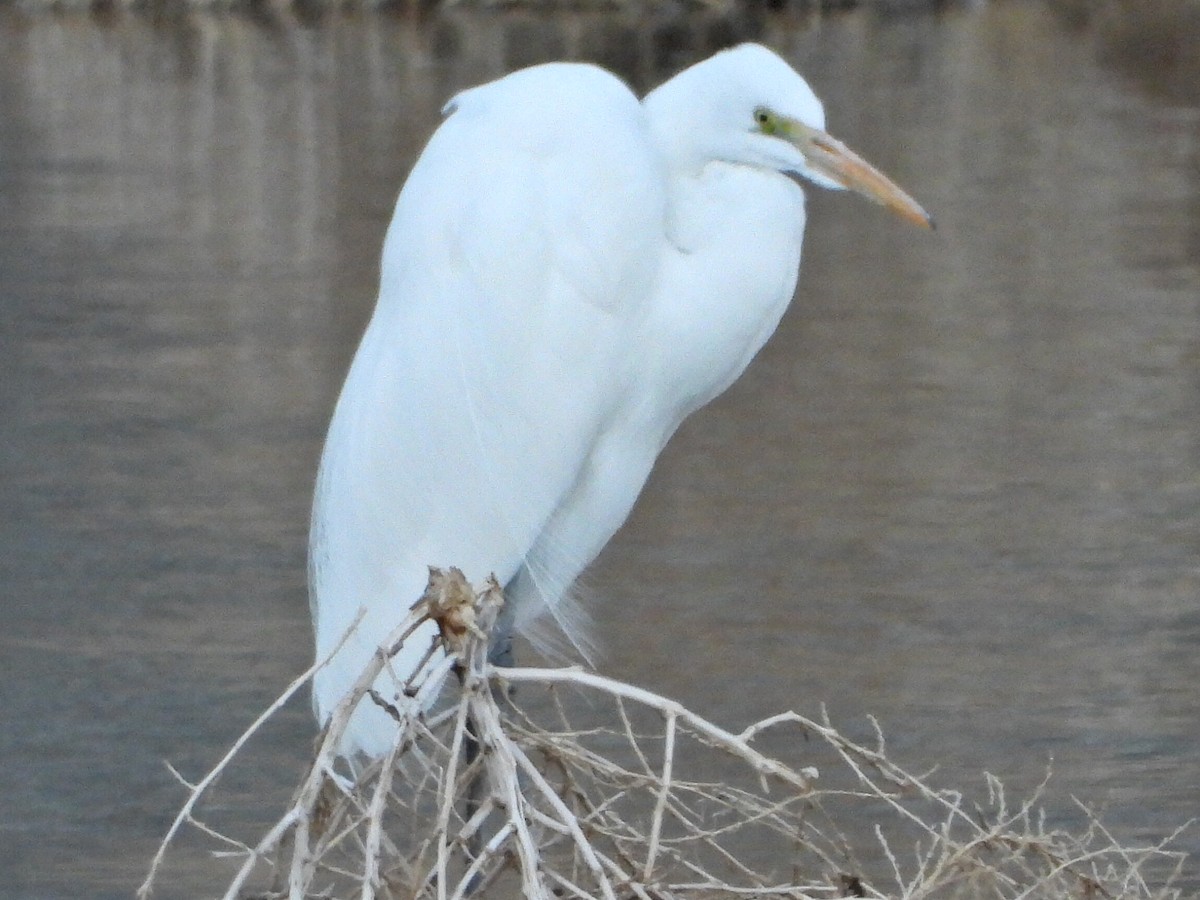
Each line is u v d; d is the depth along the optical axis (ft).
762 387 52.54
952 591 38.58
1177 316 59.26
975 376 53.31
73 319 58.65
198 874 28.60
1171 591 38.52
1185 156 84.02
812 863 27.78
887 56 111.65
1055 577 39.19
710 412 50.52
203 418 49.65
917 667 34.99
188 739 32.73
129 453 46.98
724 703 33.37
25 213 72.43
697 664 34.99
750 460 46.70
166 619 37.40
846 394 51.83
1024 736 32.17
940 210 74.33
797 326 58.70
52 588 38.93
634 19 123.44
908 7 132.36
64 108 94.43
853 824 29.30
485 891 20.48
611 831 19.53
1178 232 70.38
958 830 28.89
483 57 108.06
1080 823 29.22
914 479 45.29
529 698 34.01
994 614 37.35
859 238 70.90
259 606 38.06
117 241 68.39
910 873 27.53
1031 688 33.99
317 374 53.47
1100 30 124.06
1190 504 43.34
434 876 18.90
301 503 43.73
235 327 57.98
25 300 60.59
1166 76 105.50
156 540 41.42
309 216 72.54
